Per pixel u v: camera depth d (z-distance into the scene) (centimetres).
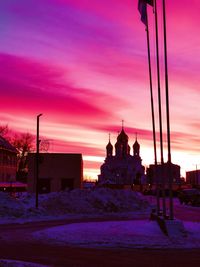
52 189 7175
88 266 1481
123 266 1488
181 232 2300
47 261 1572
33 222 3469
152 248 1931
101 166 16112
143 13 2925
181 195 7125
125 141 16112
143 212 5047
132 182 15588
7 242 2123
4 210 3934
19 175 12062
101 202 4953
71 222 3484
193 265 1518
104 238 2203
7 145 10531
